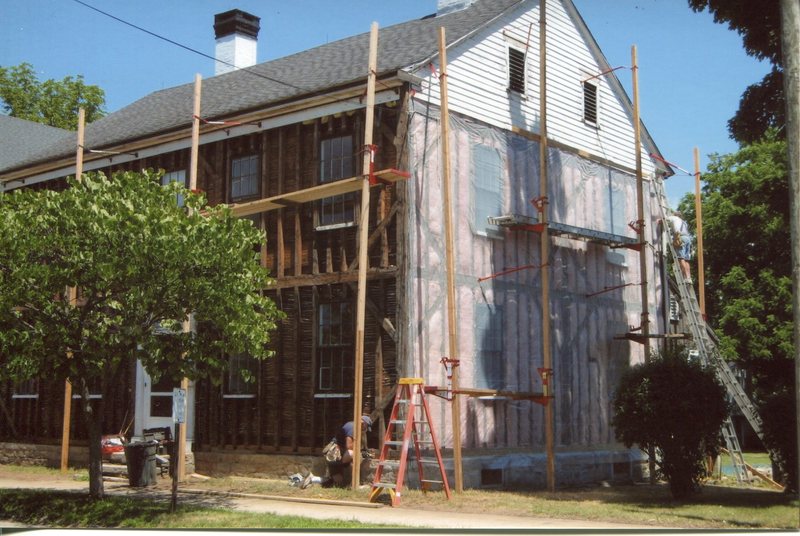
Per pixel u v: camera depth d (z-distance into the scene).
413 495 15.16
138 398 20.77
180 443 17.75
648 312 21.67
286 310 18.33
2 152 30.11
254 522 11.98
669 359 15.92
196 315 13.59
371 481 16.16
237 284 13.30
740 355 35.81
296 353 17.97
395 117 17.14
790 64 11.47
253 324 13.67
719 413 15.73
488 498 15.07
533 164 20.12
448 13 22.56
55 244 13.00
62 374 13.67
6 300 12.82
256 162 19.39
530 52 20.62
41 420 22.78
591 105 22.62
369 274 17.02
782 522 12.12
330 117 18.08
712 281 38.16
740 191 36.50
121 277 12.92
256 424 18.36
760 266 37.03
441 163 17.64
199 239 13.08
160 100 26.88
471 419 17.55
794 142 11.34
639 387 15.79
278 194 18.77
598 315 21.47
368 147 15.98
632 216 23.34
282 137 18.94
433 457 16.38
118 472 19.06
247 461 18.28
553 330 19.98
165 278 12.91
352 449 15.94
